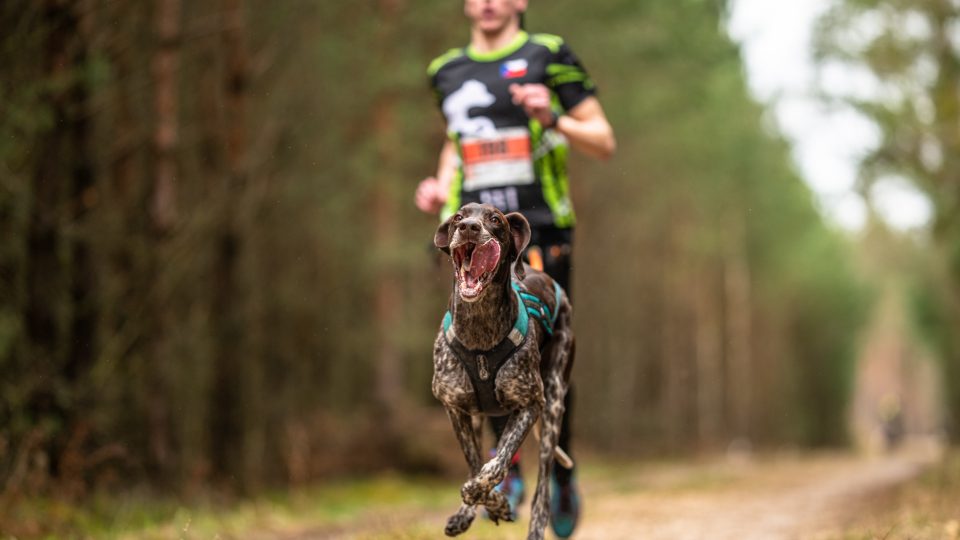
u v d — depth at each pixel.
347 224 17.80
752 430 51.09
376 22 13.80
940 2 20.45
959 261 34.12
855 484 16.34
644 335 38.62
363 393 25.89
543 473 4.99
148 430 12.26
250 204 13.61
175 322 15.14
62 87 9.77
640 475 21.19
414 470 19.02
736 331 45.53
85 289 10.79
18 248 10.80
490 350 4.66
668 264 38.59
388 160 15.83
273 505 12.05
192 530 8.67
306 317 19.98
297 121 14.21
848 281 64.94
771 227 42.53
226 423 13.71
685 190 31.03
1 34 9.70
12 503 8.40
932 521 7.93
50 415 10.10
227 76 13.11
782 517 10.02
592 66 17.83
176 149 12.88
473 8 6.04
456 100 6.03
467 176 6.00
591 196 27.16
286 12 13.38
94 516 9.23
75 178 10.73
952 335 49.25
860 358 82.31
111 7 11.48
